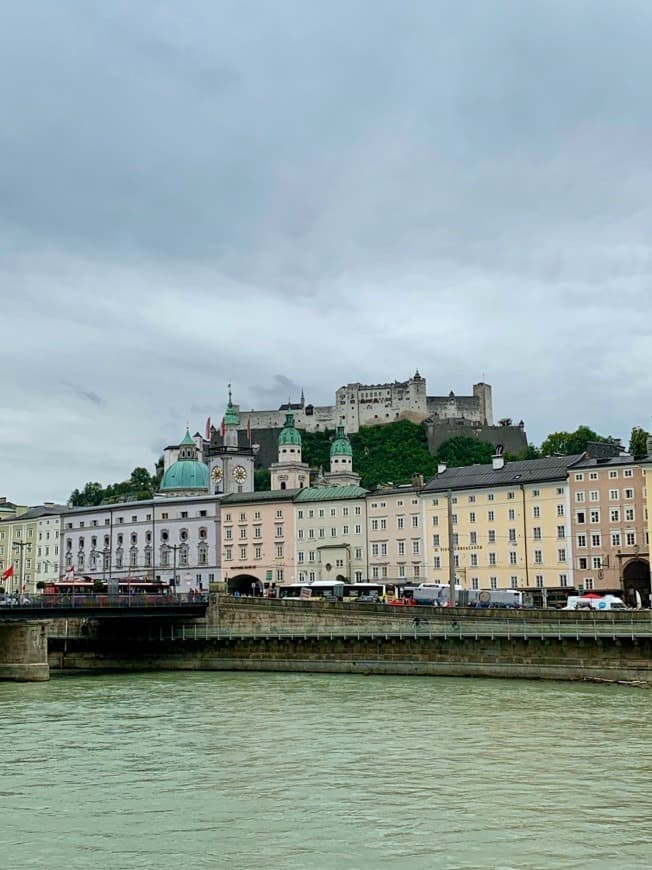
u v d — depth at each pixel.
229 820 42.59
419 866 36.50
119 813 43.94
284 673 110.88
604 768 51.34
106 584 144.62
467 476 164.50
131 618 124.69
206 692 90.75
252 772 52.00
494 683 93.00
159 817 43.19
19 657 104.88
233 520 185.75
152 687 96.88
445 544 160.38
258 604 120.56
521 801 44.81
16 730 67.56
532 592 150.75
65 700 85.56
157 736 64.25
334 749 58.03
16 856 38.22
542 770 51.03
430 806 44.22
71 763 55.25
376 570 168.38
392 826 41.28
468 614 104.88
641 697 79.75
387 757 55.19
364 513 171.00
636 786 47.38
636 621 94.06
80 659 127.94
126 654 126.25
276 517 180.88
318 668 110.88
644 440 186.25
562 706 74.50
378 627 106.75
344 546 171.75
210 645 119.81
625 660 91.62
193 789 48.31
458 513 159.62
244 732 65.19
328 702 80.38
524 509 153.38
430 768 51.97
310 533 176.75
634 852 37.81
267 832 40.72
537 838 39.47
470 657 100.25
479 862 36.88
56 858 37.94
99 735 65.06
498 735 61.62
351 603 113.38
